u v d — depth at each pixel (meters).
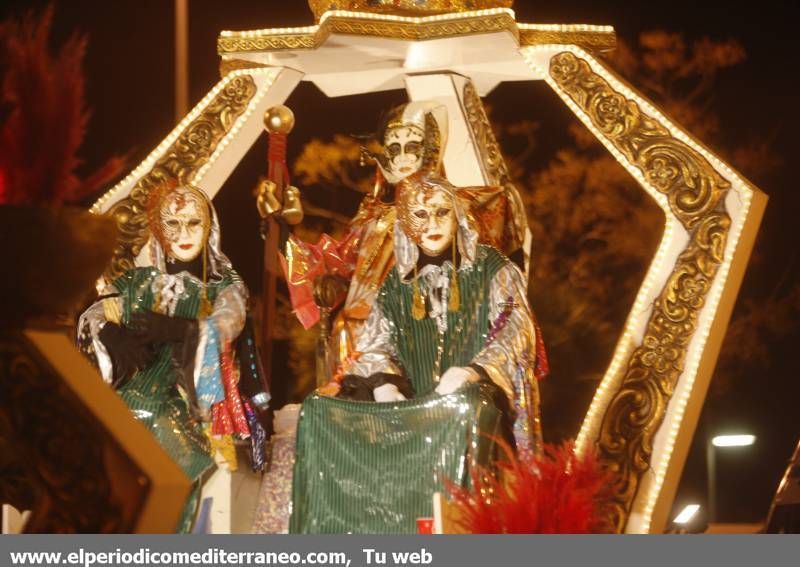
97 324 8.80
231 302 8.75
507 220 9.26
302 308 9.25
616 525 8.30
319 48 9.70
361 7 9.91
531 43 9.63
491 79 10.53
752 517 22.70
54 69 4.89
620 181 21.16
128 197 9.60
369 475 8.08
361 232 9.33
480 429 8.03
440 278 8.82
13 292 4.50
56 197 4.87
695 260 8.63
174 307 8.82
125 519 4.28
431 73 10.25
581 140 21.39
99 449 4.32
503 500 6.37
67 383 4.38
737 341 21.73
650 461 8.38
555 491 6.36
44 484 4.36
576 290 20.73
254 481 8.73
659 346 8.55
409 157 9.25
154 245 8.99
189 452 8.55
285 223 9.30
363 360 8.73
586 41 9.59
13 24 4.91
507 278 8.75
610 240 21.03
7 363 4.41
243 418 8.52
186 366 8.52
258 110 9.93
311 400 8.32
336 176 21.81
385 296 8.92
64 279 4.55
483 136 10.35
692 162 8.82
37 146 4.85
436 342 8.75
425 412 8.14
